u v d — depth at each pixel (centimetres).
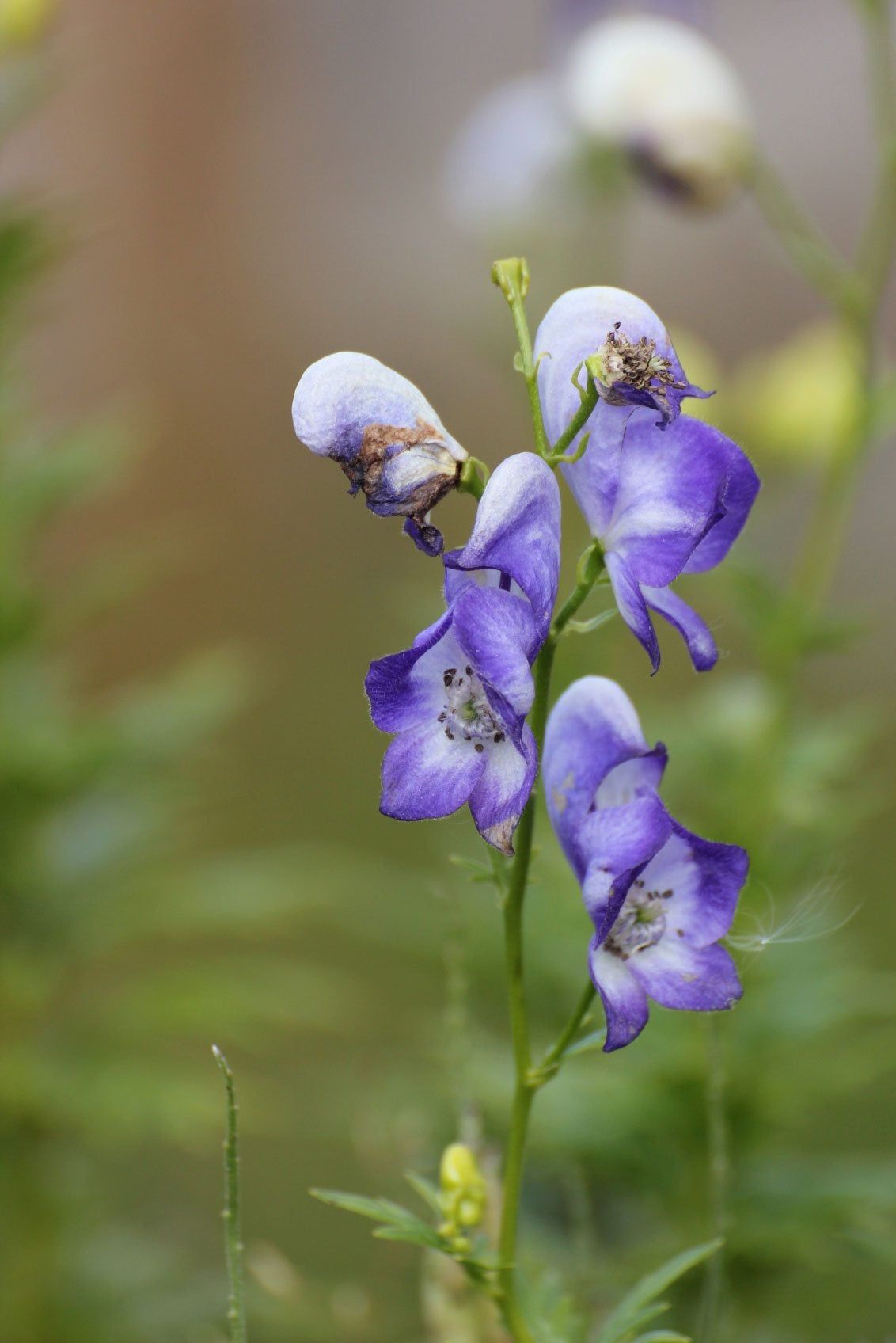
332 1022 111
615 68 86
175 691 80
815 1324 75
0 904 77
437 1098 75
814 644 72
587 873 52
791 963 72
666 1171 72
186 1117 75
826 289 75
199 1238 98
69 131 171
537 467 51
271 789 155
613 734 53
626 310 52
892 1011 71
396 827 149
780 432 84
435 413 52
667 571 51
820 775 74
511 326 100
